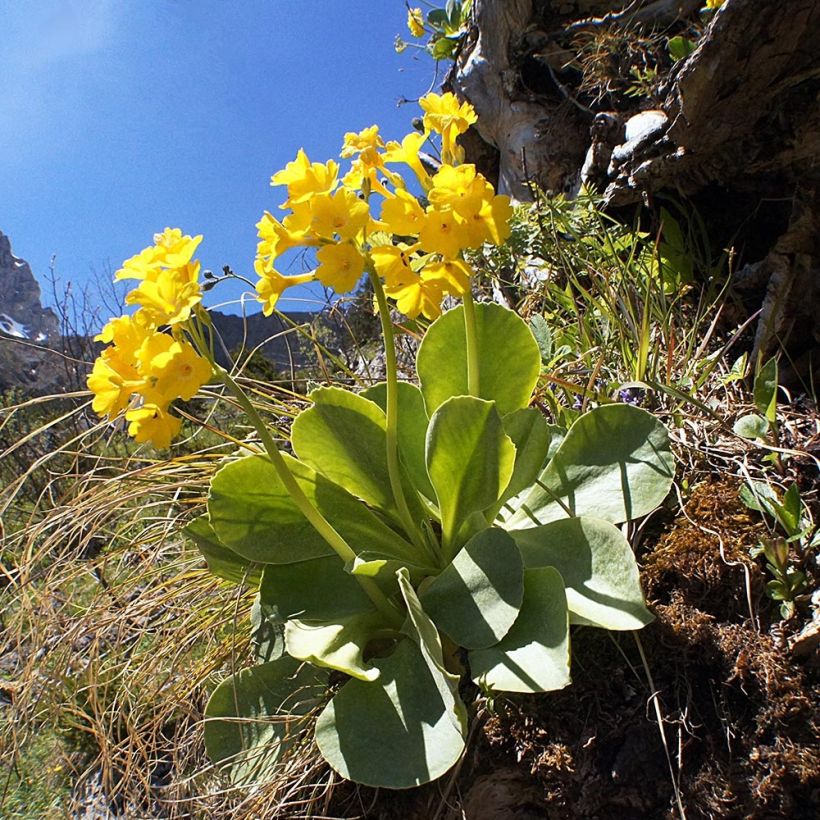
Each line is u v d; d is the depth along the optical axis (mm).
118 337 204
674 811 211
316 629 246
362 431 274
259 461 268
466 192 212
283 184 211
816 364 327
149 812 256
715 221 396
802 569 239
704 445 293
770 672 219
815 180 342
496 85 525
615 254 384
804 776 205
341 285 208
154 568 320
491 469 247
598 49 463
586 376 345
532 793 228
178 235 210
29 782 305
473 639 227
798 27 294
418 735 215
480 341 287
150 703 296
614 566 230
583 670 239
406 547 270
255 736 257
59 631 300
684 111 343
